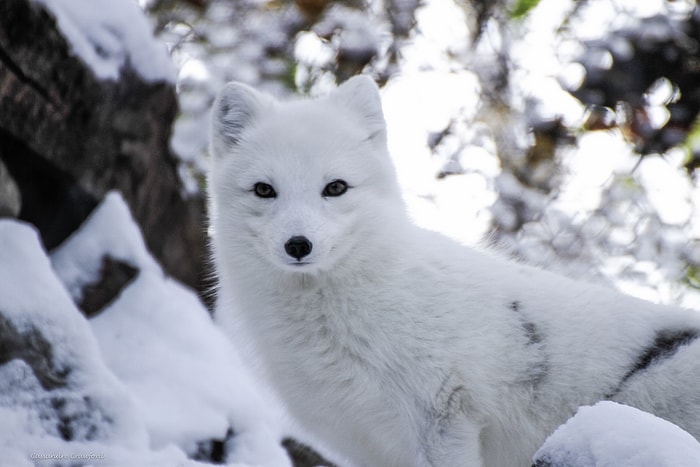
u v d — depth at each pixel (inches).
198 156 679.7
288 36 704.4
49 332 331.6
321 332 331.6
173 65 485.1
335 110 369.1
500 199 705.6
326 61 699.4
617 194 712.4
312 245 323.6
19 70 392.5
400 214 351.9
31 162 410.6
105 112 438.0
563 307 330.6
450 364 316.8
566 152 711.7
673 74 668.7
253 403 387.2
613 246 704.4
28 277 341.4
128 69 454.0
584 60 669.3
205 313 451.8
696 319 330.3
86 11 446.0
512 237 698.8
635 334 327.3
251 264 348.5
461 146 714.2
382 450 333.4
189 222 507.2
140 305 414.0
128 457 312.3
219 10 708.7
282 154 345.1
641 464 225.9
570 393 322.3
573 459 236.7
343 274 330.3
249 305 348.8
